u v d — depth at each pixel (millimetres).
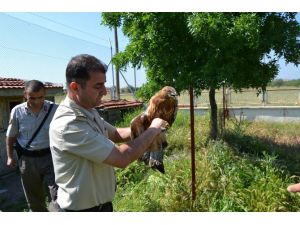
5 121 8148
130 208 4875
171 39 7320
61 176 2408
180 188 5027
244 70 7262
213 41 6477
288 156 7926
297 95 15930
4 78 9797
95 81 2270
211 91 8266
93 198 2408
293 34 7059
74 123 2314
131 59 7723
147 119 2656
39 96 4250
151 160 2650
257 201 4645
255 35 6281
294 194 4707
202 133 8719
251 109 14930
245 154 6758
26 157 4367
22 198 6566
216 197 4844
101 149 2283
